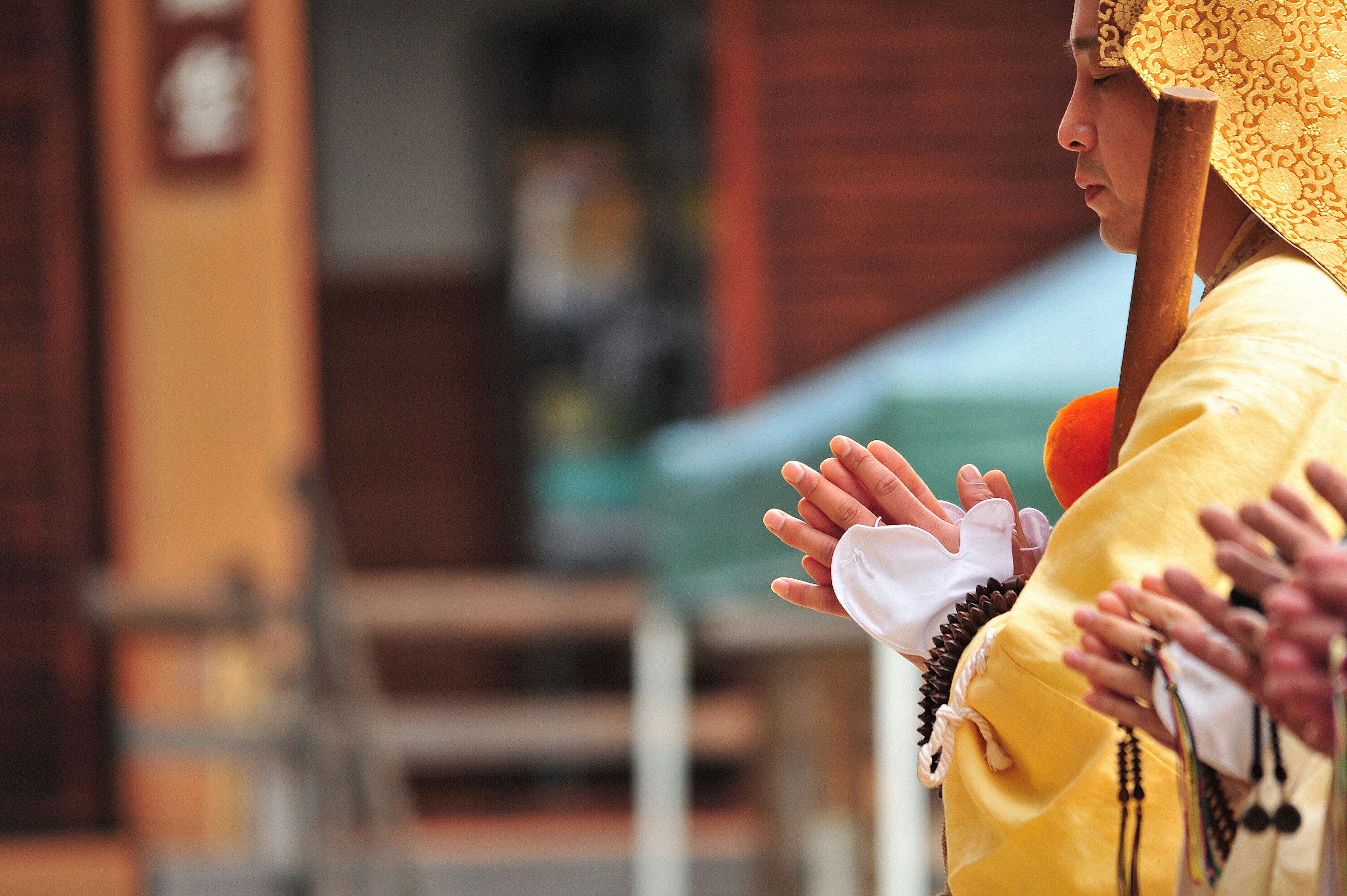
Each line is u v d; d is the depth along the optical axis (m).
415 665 26.78
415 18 27.67
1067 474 4.44
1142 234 3.88
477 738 20.48
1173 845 3.56
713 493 14.26
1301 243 3.87
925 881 12.98
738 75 23.41
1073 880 3.59
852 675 16.55
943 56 23.36
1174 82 4.01
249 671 20.08
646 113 27.75
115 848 22.38
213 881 17.72
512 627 22.94
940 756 4.02
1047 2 23.31
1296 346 3.68
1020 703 3.69
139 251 23.09
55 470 23.19
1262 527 2.95
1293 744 3.36
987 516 4.32
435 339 27.70
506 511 27.59
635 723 21.03
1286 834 3.25
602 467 27.94
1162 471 3.62
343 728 16.86
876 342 23.28
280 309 23.12
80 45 23.23
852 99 23.39
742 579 13.78
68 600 23.05
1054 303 12.36
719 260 23.41
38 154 23.19
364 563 27.41
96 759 22.84
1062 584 3.69
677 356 27.75
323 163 27.55
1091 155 4.34
